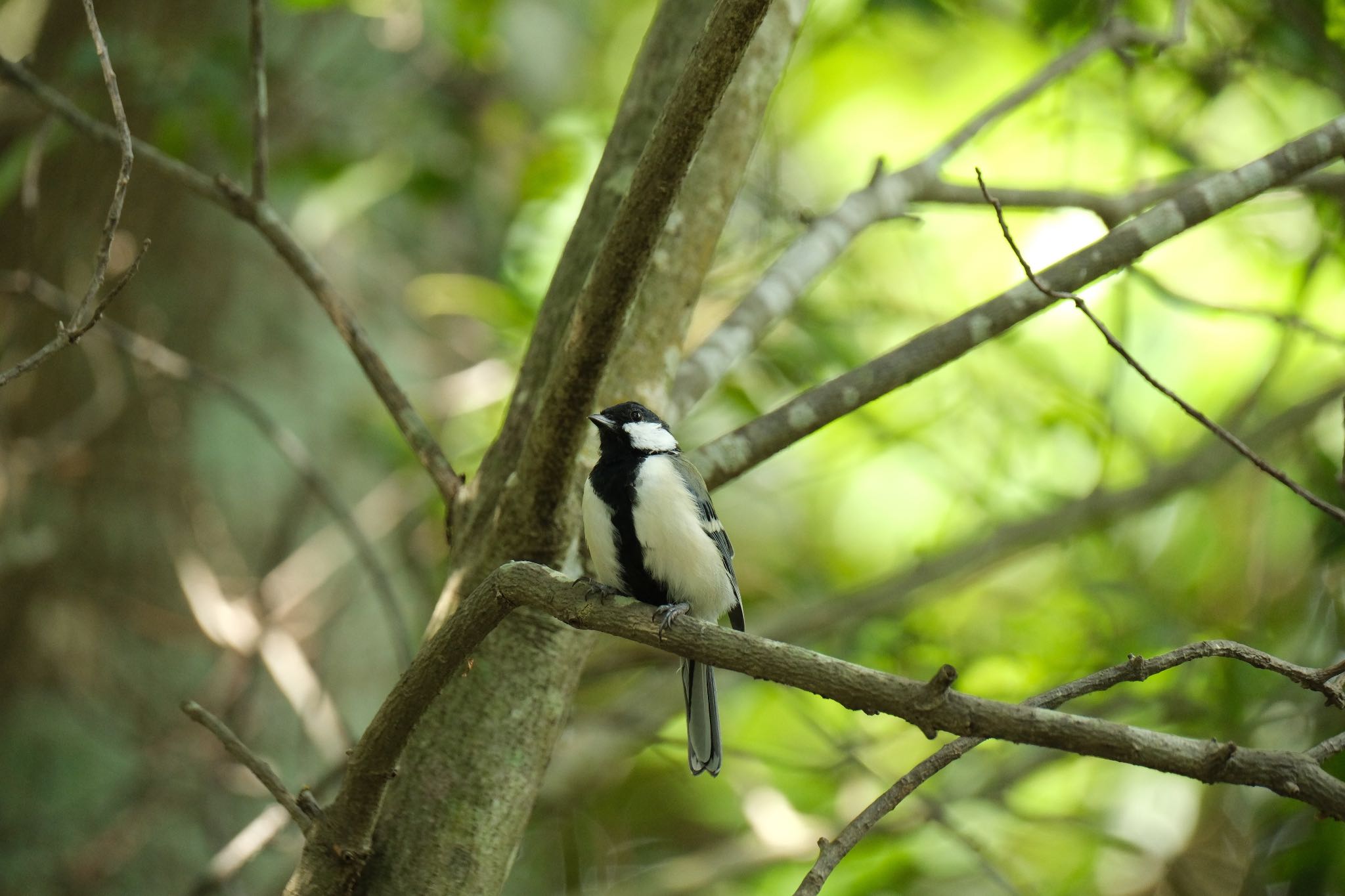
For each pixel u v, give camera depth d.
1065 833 13.07
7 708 9.59
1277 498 12.19
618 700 13.15
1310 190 9.96
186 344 10.54
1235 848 12.48
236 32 11.37
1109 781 13.50
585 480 7.07
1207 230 13.90
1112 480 13.90
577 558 7.08
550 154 12.18
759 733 14.34
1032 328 13.99
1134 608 11.98
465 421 12.66
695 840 14.84
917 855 11.73
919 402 13.82
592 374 5.48
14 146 10.51
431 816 6.09
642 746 11.27
